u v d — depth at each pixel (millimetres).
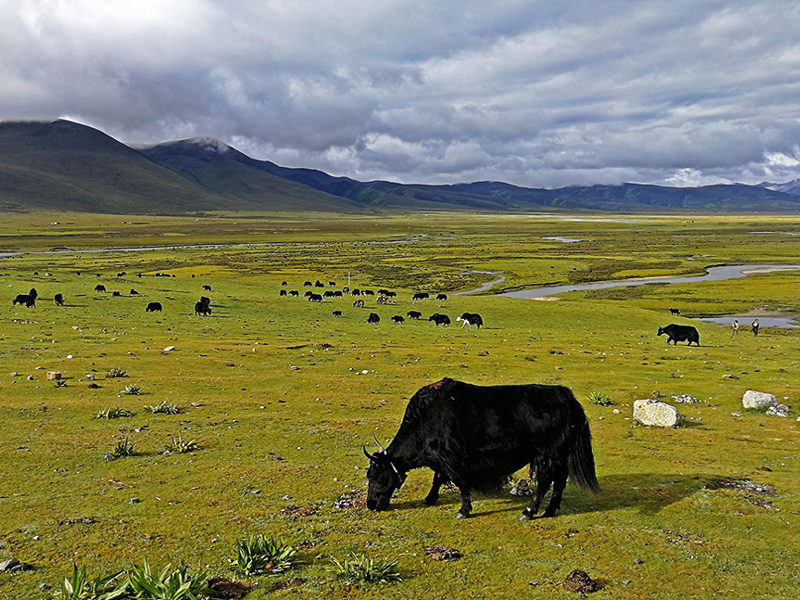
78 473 14562
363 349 38875
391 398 24219
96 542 10367
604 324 62500
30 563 9531
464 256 169250
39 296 65500
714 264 145500
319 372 30359
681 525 11000
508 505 12250
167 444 17312
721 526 10938
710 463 15289
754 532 10664
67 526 11133
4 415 20516
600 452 16438
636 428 19500
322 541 10477
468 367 32469
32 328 44312
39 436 17984
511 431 11164
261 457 16031
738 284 105312
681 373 31703
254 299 72938
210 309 62375
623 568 9336
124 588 8297
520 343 44969
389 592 8664
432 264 148125
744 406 22812
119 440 17516
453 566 9484
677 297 93438
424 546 10266
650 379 29609
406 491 13289
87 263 136500
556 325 61188
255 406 22672
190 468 15023
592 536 10539
